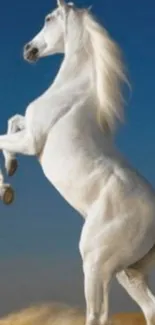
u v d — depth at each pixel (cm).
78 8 764
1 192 757
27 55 789
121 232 671
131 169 695
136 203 676
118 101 725
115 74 729
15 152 734
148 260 700
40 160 725
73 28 754
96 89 729
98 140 703
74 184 688
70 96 725
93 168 684
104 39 737
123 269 689
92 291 672
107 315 671
